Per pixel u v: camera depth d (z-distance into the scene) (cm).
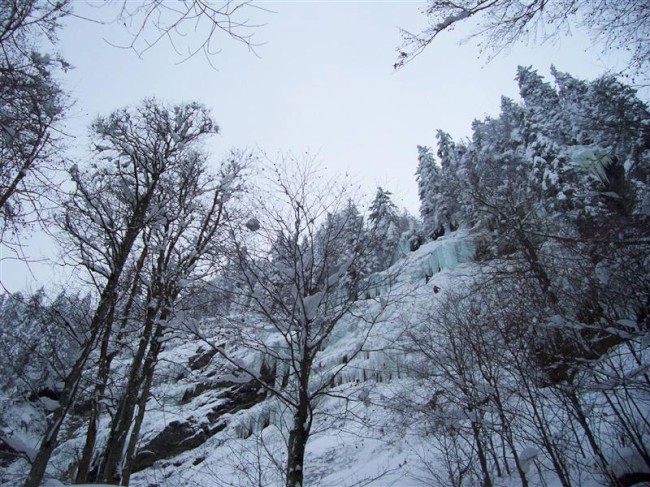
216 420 1597
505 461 841
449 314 1010
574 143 2392
